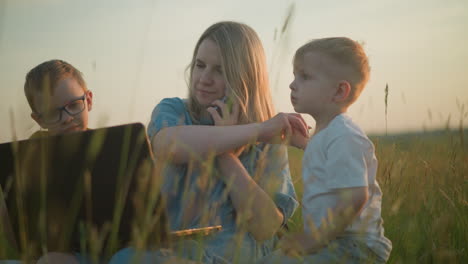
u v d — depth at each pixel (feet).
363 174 5.84
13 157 4.87
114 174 4.74
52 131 7.24
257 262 5.92
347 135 6.04
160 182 4.68
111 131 4.68
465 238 6.59
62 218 4.81
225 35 7.20
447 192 7.47
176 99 7.47
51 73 7.13
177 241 5.11
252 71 7.30
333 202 5.90
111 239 4.66
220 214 6.27
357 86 6.65
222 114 6.94
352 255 5.80
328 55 6.55
